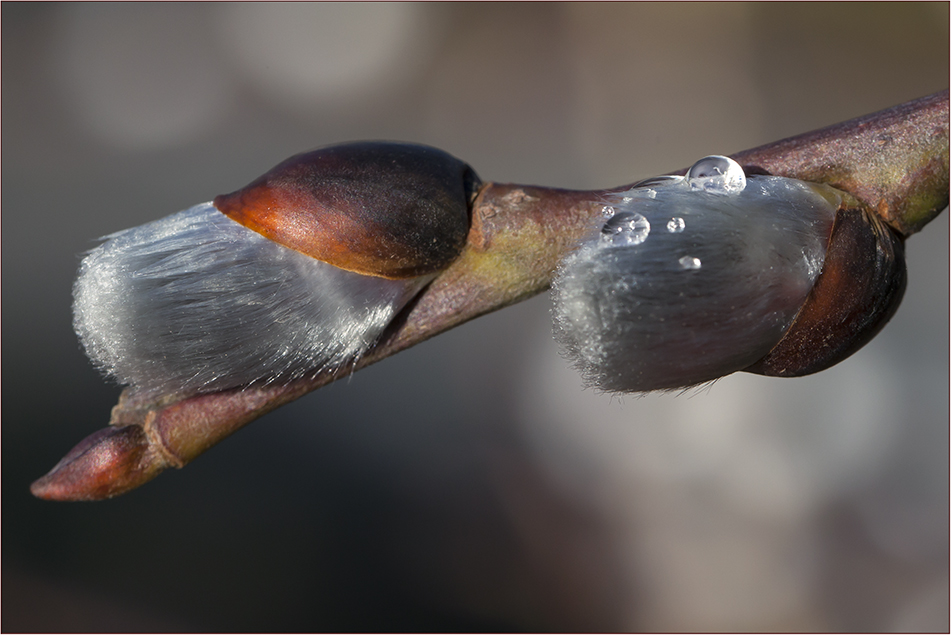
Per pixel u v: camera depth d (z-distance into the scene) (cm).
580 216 13
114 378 13
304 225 13
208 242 13
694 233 13
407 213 13
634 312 13
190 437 13
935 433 24
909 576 23
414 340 13
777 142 13
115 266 13
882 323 13
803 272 13
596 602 24
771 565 23
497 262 13
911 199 13
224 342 13
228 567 24
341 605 24
